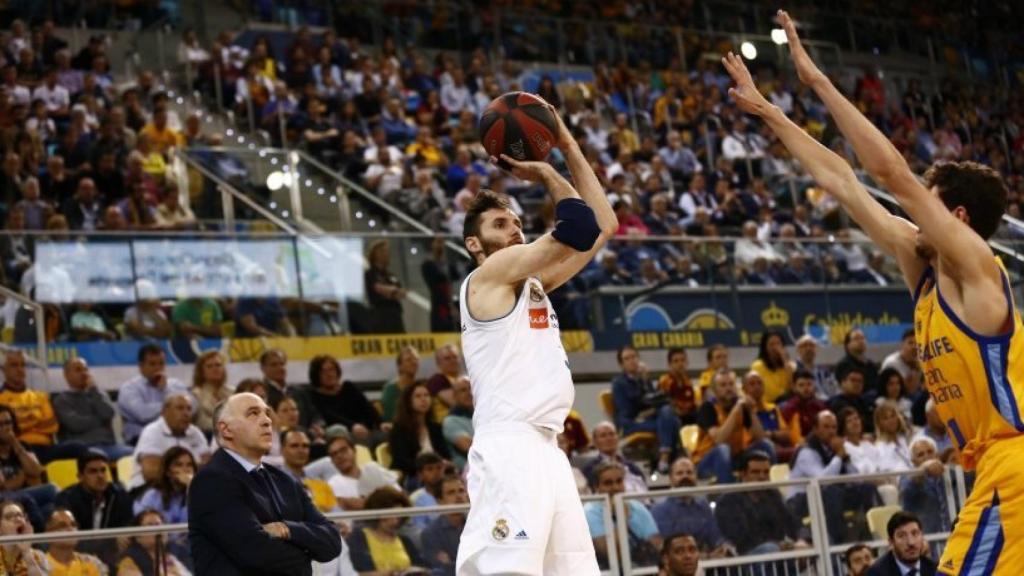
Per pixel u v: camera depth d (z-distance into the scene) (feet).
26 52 59.82
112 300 43.96
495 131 16.58
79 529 29.55
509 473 15.78
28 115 56.39
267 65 65.67
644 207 64.59
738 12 84.84
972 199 14.82
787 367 46.57
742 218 64.59
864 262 56.34
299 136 62.54
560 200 16.07
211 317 45.21
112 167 51.93
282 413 35.35
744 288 53.78
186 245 45.44
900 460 38.70
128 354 43.75
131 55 65.77
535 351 16.25
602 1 83.97
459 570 15.98
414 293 48.34
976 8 92.94
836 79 83.20
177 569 23.93
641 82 76.54
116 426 38.55
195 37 65.72
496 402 16.08
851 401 43.55
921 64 88.53
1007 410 14.20
